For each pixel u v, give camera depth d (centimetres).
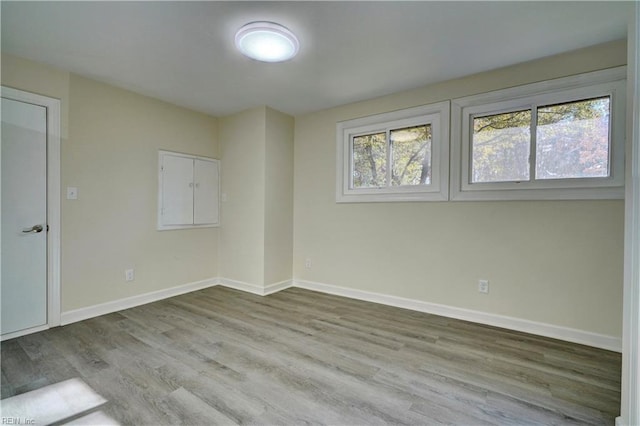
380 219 340
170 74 282
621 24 205
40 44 230
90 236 290
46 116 262
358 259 356
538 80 254
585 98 240
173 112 361
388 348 229
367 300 348
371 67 268
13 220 245
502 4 185
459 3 185
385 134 341
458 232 292
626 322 141
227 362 207
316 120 391
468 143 287
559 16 197
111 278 306
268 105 368
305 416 154
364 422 151
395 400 167
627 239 140
